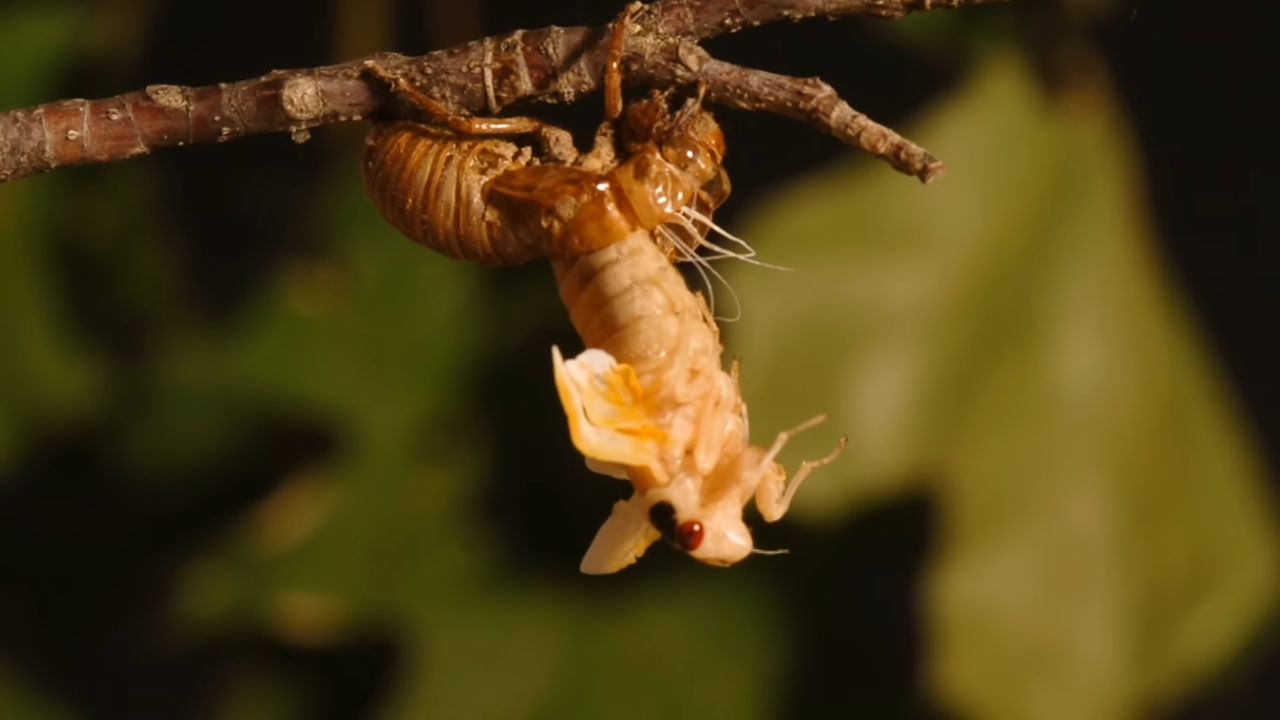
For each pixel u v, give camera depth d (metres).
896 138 0.32
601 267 0.33
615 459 0.32
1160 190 0.50
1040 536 0.40
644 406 0.32
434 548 0.41
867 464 0.39
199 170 0.46
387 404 0.41
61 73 0.43
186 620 0.42
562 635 0.41
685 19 0.32
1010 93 0.40
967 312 0.40
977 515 0.40
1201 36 0.49
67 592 0.44
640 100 0.33
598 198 0.33
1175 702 0.40
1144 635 0.40
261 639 0.42
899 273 0.39
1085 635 0.40
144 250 0.43
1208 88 0.50
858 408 0.39
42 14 0.43
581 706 0.41
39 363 0.43
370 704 0.42
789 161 0.43
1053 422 0.40
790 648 0.41
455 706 0.41
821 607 0.41
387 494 0.41
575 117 0.43
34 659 0.44
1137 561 0.40
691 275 0.39
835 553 0.41
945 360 0.40
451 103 0.33
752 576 0.41
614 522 0.33
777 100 0.32
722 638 0.41
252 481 0.43
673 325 0.33
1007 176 0.40
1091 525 0.40
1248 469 0.41
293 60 0.48
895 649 0.41
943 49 0.40
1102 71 0.40
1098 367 0.40
